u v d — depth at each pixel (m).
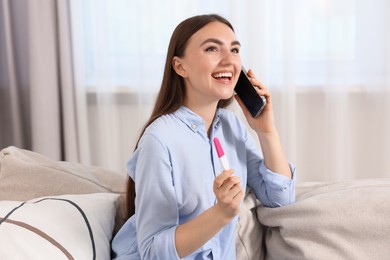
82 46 2.12
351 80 2.03
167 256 0.95
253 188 1.26
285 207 1.16
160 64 2.11
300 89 2.08
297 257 1.09
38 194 1.25
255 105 1.17
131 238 1.11
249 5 1.99
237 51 1.09
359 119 2.05
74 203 1.12
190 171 1.04
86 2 2.15
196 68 1.03
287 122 2.04
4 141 2.32
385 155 2.03
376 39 1.96
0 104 2.28
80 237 1.03
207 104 1.09
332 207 1.09
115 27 2.13
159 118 1.08
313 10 2.00
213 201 1.07
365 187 1.16
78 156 2.21
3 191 1.25
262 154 1.28
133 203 1.17
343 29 1.95
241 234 1.18
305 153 2.14
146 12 2.06
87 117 2.23
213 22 1.06
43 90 2.12
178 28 1.08
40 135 2.15
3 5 2.11
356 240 1.05
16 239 0.95
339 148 2.03
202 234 0.93
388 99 1.98
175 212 0.99
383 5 1.93
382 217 1.05
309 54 2.04
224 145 1.16
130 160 1.08
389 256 1.03
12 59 2.16
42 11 2.07
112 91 2.16
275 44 2.04
